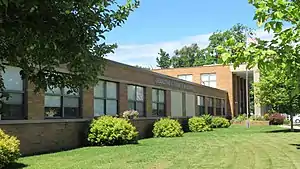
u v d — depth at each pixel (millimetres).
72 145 17359
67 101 17406
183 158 13422
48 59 3539
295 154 14898
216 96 45062
